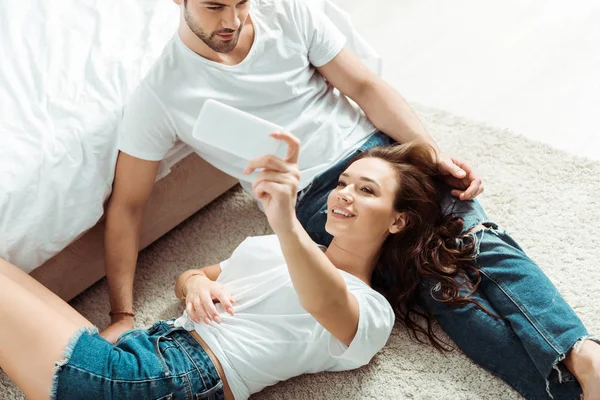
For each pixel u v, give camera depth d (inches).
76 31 66.6
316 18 64.3
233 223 73.3
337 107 66.9
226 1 53.8
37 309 52.3
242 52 61.0
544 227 69.7
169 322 57.8
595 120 81.0
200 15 55.2
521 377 57.6
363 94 66.6
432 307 61.6
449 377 59.6
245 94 62.0
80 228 61.2
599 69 86.4
